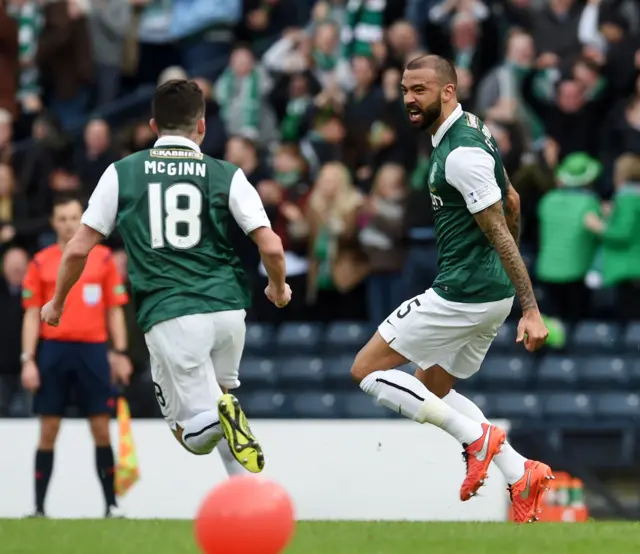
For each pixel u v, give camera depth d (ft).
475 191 81.46
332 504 123.44
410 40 172.86
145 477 126.00
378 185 160.04
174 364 77.71
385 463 122.83
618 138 167.53
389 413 163.02
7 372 157.99
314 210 162.61
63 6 193.98
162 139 79.97
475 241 83.56
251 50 190.08
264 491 53.26
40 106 193.57
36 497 121.08
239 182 79.56
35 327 120.06
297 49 186.60
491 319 84.64
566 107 169.48
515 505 85.92
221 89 180.34
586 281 160.04
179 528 74.59
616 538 69.51
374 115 170.40
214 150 175.52
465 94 168.55
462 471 122.01
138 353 151.94
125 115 199.72
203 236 78.79
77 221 119.96
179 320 77.56
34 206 171.83
